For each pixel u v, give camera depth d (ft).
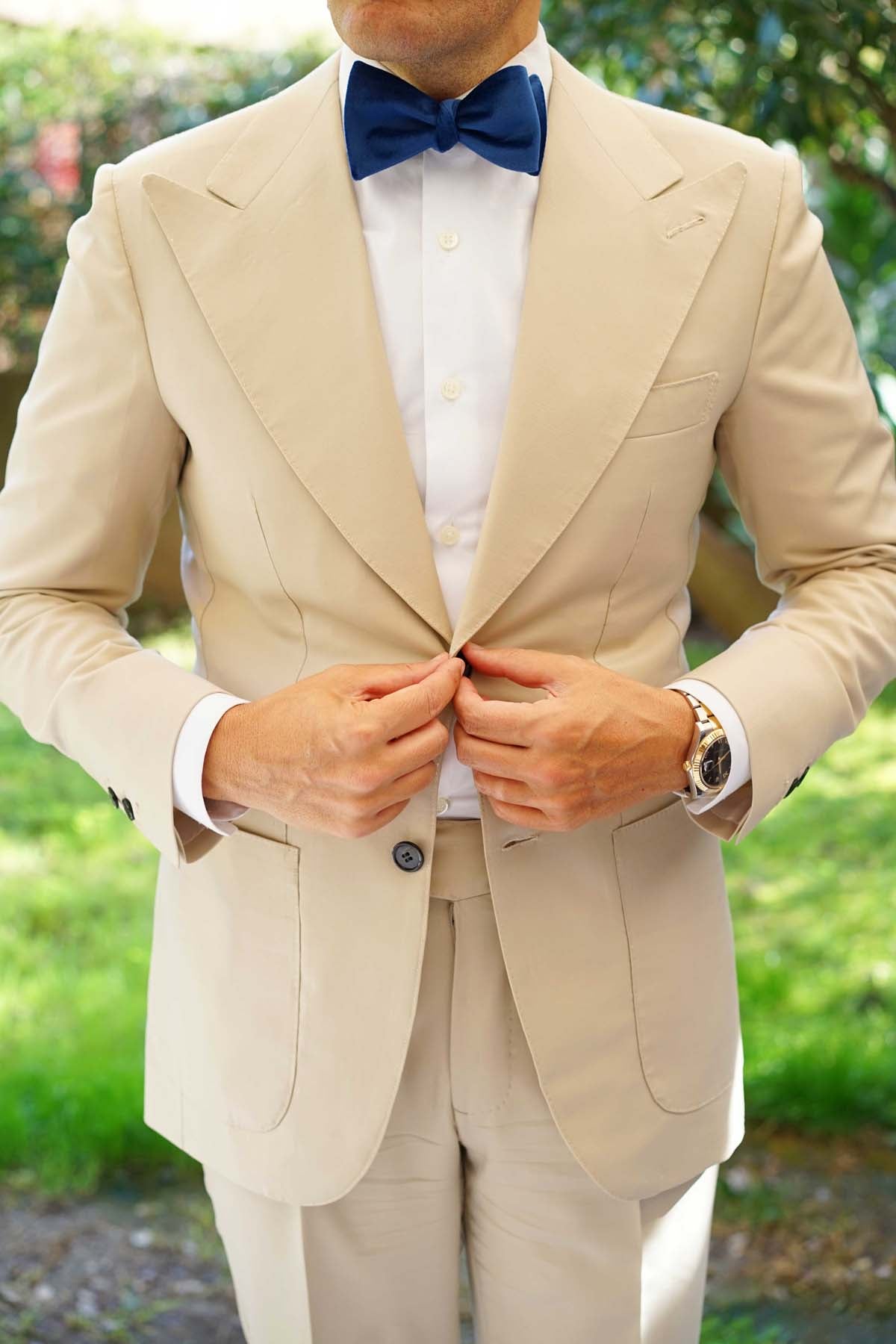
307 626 4.74
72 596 4.91
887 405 17.33
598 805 4.46
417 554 4.57
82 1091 10.00
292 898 4.78
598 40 9.22
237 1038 4.90
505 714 4.31
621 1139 4.81
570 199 4.72
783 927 12.84
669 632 5.01
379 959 4.66
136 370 4.71
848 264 15.30
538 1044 4.71
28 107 22.79
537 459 4.56
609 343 4.61
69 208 23.20
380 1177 5.03
